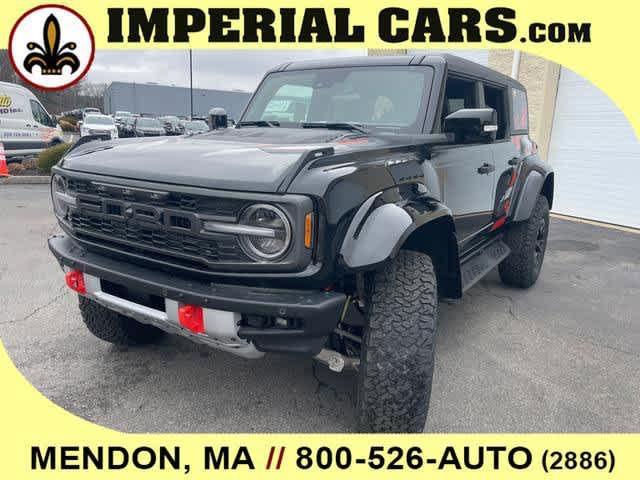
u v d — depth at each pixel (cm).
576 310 468
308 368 338
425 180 289
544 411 300
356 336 266
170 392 304
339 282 245
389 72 355
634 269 614
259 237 220
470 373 341
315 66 390
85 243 271
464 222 366
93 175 261
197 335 236
